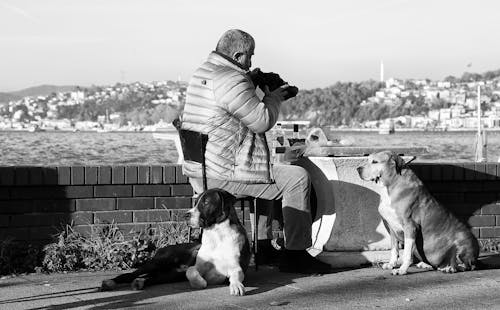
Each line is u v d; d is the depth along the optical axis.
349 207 7.41
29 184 7.29
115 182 7.59
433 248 6.97
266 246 7.37
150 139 59.34
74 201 7.48
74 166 7.46
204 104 6.70
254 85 6.99
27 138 67.50
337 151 7.51
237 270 6.09
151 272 6.43
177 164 7.84
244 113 6.59
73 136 79.81
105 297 5.84
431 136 89.88
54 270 7.02
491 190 8.65
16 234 7.28
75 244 7.26
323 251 7.37
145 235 7.63
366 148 7.54
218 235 6.18
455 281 6.54
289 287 6.25
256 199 6.92
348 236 7.39
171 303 5.63
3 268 6.95
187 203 7.82
